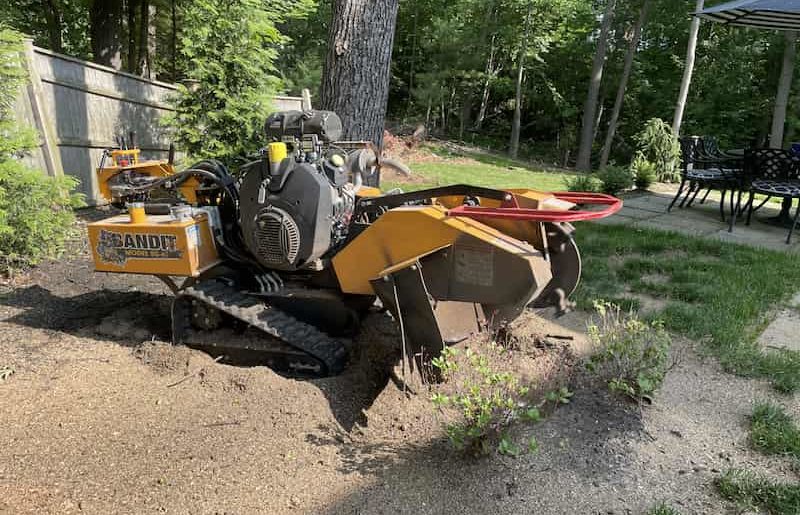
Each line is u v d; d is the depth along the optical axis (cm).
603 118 2788
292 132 384
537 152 2675
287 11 1494
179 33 1566
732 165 903
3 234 544
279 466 278
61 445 294
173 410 326
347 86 628
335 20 624
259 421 315
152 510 249
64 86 809
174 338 402
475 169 1773
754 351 394
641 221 830
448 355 297
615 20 2491
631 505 255
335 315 404
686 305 484
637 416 321
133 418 318
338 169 380
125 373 369
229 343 394
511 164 2030
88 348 409
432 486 264
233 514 247
